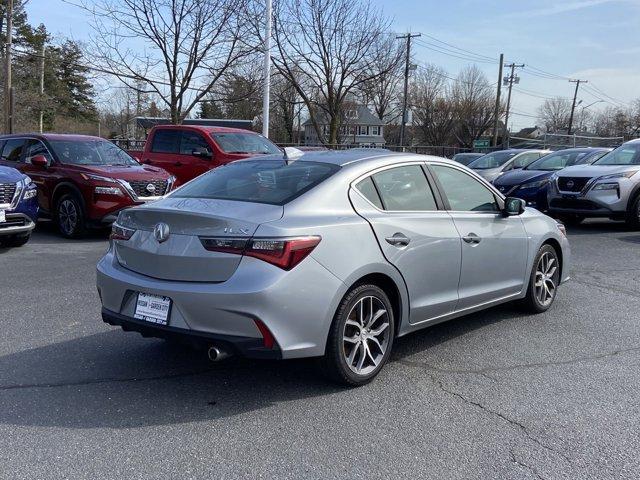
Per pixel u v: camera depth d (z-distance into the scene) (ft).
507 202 18.01
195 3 59.00
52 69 182.09
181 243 12.67
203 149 40.27
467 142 223.30
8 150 38.96
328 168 14.55
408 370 15.08
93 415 12.28
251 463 10.56
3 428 11.64
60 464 10.39
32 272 25.29
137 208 13.85
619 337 17.90
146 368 14.84
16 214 29.14
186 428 11.80
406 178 15.58
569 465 10.68
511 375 14.85
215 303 11.96
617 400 13.44
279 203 13.24
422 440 11.51
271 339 12.06
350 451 11.05
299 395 13.43
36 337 16.97
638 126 280.31
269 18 57.16
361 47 87.15
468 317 19.85
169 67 60.95
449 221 15.94
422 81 224.33
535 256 19.47
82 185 33.53
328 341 13.14
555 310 20.77
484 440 11.55
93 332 17.49
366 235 13.60
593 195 38.24
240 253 12.10
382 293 14.11
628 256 30.68
